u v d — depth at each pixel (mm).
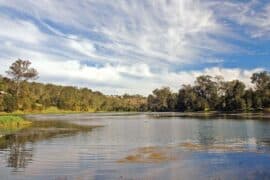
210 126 70812
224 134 51469
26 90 183750
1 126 71875
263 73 177250
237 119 98750
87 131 59812
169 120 102062
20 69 178250
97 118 122375
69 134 53406
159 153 31828
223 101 190000
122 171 23500
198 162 26750
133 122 92062
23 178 21594
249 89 178125
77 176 22016
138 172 23125
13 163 26766
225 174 22109
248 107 171250
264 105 169500
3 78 178125
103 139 45469
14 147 36781
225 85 199000
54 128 67625
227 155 30078
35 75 182375
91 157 29594
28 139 45375
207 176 21656
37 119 111188
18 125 76062
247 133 52531
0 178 21625
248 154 30406
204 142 40938
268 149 33562
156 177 21625
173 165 25609
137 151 33312
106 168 24562
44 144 39500
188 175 22031
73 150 34188
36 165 25844
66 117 132750
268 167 24062
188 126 72125
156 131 59625
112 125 78188
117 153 31969
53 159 28609
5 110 151250
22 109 183375
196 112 196500
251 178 20906
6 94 155625
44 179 21250
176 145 38188
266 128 62312
